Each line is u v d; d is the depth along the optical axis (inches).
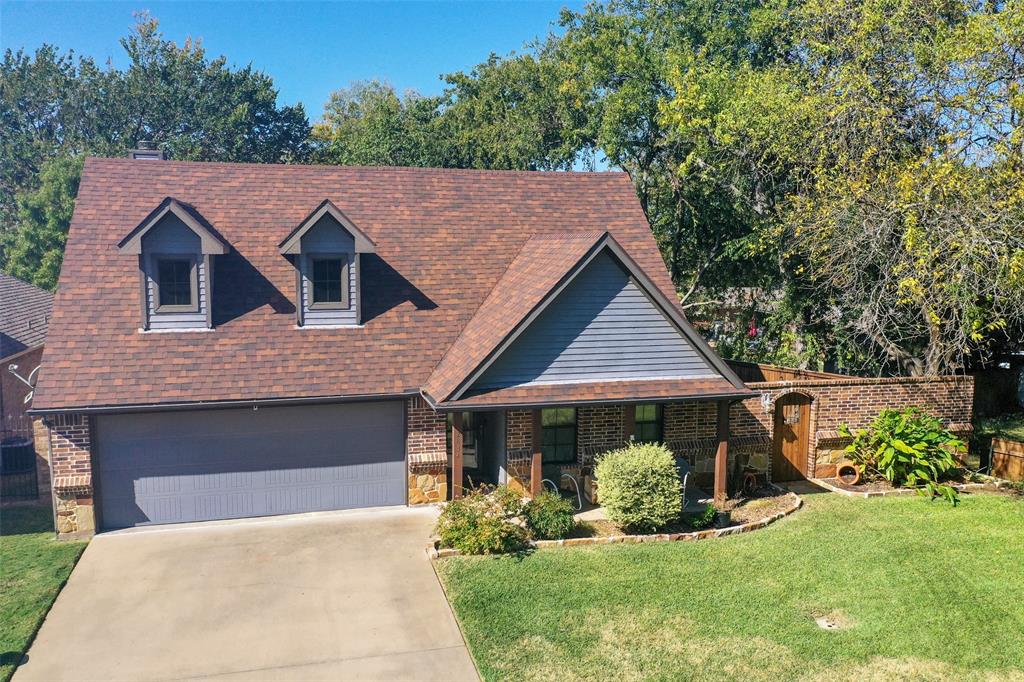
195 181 734.5
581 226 805.9
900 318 796.0
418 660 408.5
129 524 600.7
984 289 681.6
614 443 684.1
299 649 417.4
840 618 456.1
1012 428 949.2
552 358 613.0
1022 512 637.3
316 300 666.8
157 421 597.9
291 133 2039.9
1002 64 714.8
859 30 846.5
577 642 423.8
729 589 488.4
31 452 719.7
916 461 697.6
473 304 714.8
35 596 472.7
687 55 1139.9
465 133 1673.2
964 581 502.3
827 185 821.2
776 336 1107.9
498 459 677.9
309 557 541.0
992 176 695.7
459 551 543.8
